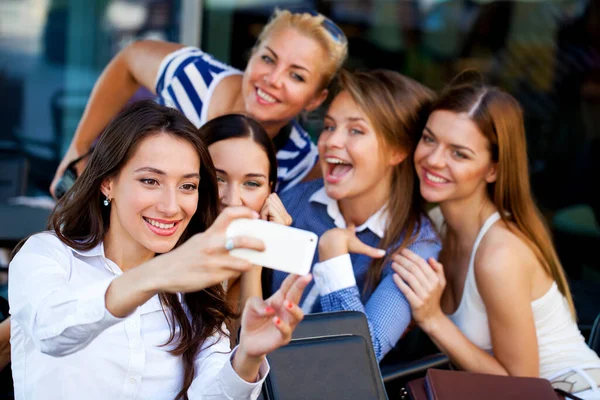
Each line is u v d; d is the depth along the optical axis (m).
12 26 4.86
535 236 2.86
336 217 3.03
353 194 2.90
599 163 5.64
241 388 1.81
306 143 3.46
